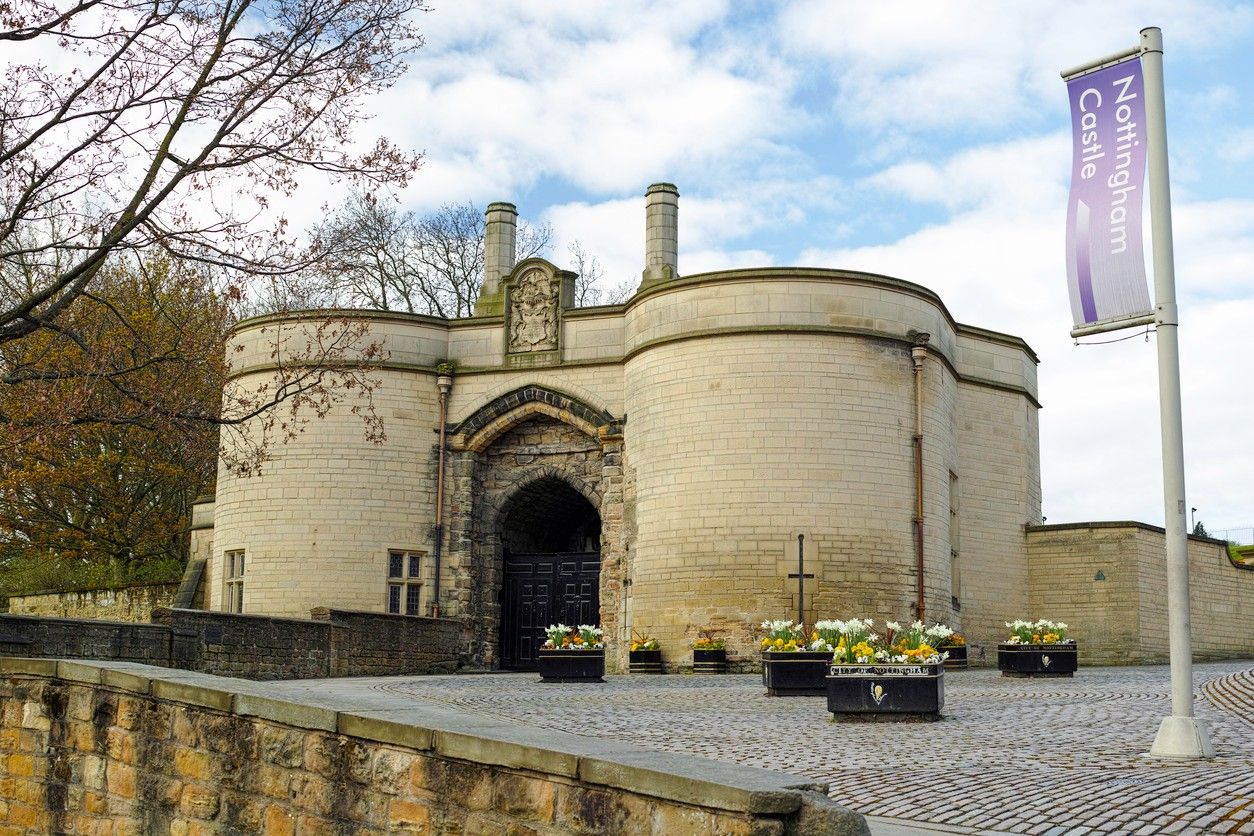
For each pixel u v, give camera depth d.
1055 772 10.76
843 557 27.61
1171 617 12.07
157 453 41.19
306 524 31.73
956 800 9.52
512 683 23.59
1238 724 14.34
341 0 17.88
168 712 9.62
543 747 6.84
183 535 44.19
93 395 18.70
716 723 15.40
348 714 8.08
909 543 28.47
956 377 33.31
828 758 11.98
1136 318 12.82
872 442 28.33
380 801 7.81
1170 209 12.88
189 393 19.94
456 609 32.12
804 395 28.08
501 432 32.81
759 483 27.83
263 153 17.69
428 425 32.81
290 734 8.56
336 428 32.00
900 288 29.22
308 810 8.34
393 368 32.50
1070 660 24.45
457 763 7.37
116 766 10.07
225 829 8.97
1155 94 12.98
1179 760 11.47
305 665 24.27
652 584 28.64
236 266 18.02
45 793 10.69
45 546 41.97
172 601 37.84
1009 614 34.06
